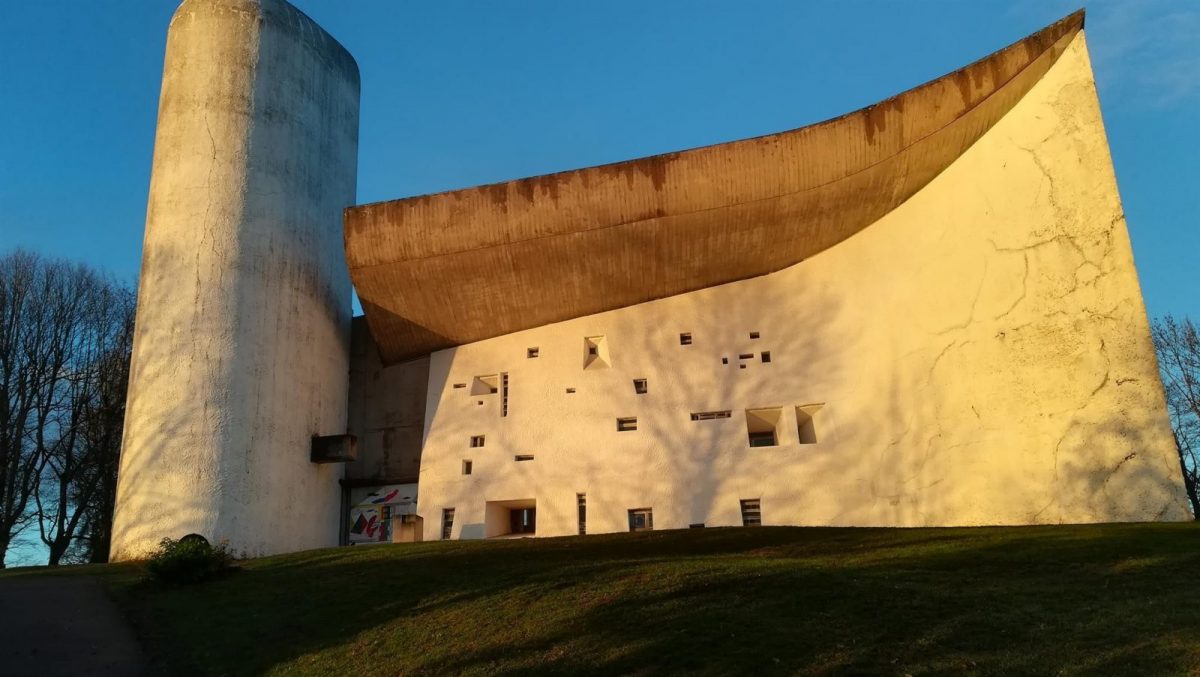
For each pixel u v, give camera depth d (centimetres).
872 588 1036
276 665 984
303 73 2327
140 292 2078
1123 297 1567
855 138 1883
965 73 1800
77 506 2736
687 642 897
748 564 1215
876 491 1859
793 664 825
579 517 2031
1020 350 1678
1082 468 1550
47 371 2692
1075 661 789
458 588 1215
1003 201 1769
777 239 2061
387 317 2220
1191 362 2861
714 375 2084
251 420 1970
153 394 1939
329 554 1645
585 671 852
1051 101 1736
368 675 916
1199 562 1059
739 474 1975
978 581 1052
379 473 2319
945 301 1839
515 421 2161
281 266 2134
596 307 2209
